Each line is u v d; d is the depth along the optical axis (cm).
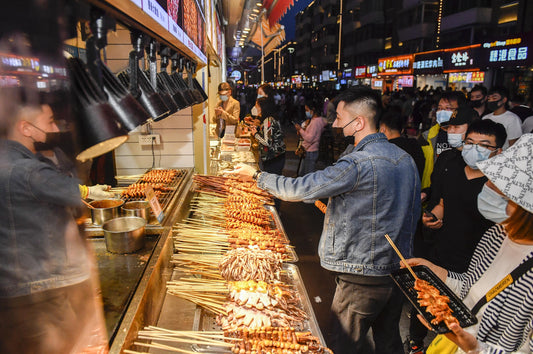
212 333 184
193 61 381
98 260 217
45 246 84
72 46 130
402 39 4303
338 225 247
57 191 84
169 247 249
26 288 81
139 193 306
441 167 327
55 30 79
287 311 212
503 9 2955
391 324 264
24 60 74
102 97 113
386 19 4700
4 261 79
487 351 154
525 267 153
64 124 88
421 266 221
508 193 149
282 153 614
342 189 233
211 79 1071
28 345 82
